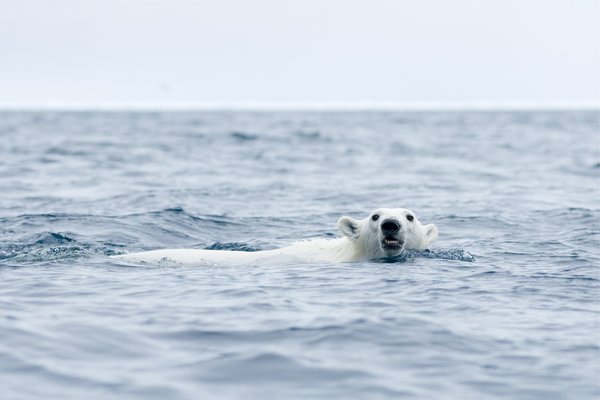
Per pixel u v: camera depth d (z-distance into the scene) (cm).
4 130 15850
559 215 4541
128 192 5703
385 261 3009
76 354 1755
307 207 5047
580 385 1595
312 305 2242
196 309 2172
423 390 1570
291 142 12400
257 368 1678
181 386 1570
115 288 2462
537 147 11381
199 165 8125
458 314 2153
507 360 1750
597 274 2789
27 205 4994
